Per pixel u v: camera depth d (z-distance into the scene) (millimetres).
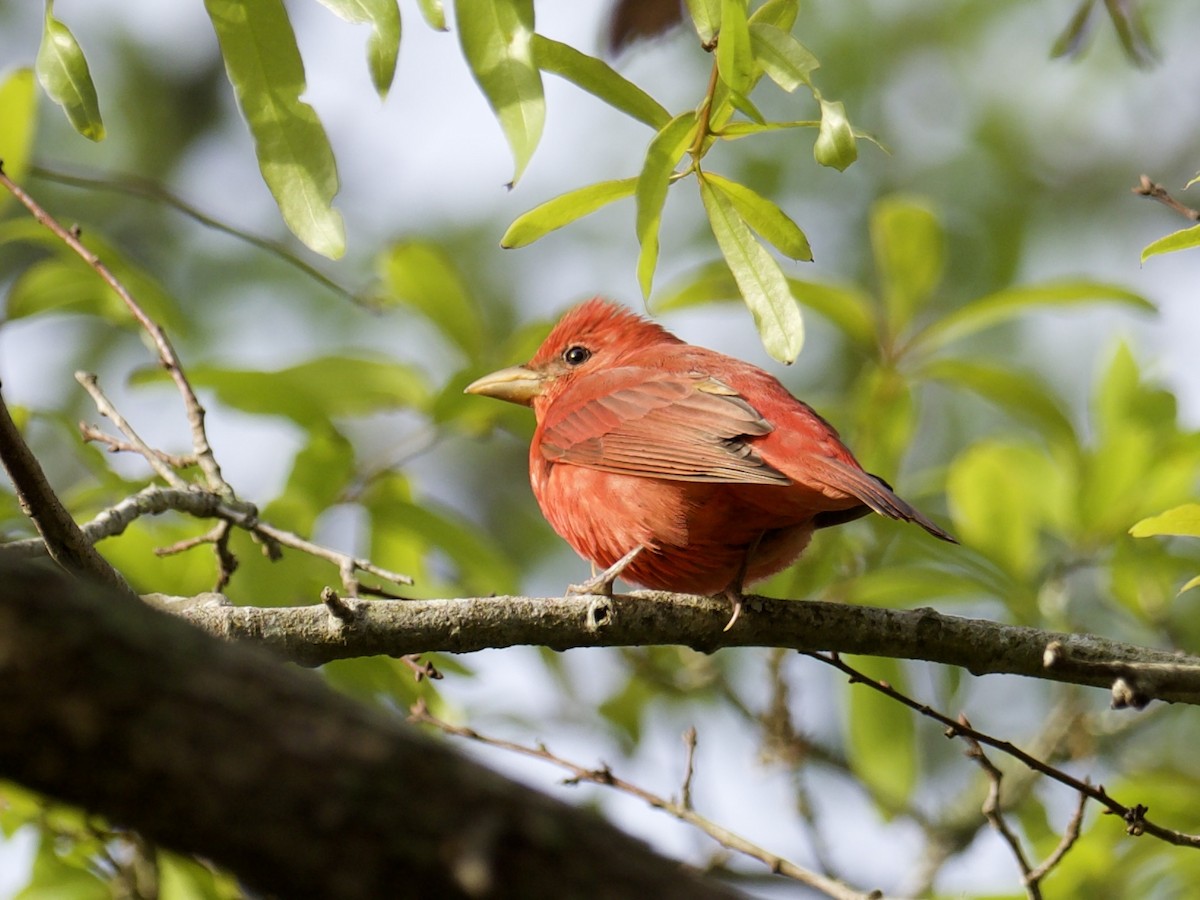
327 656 7602
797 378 16688
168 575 9852
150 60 18062
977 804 11891
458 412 11430
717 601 8195
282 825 3594
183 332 11422
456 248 17234
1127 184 17156
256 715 3646
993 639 7992
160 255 17141
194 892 8859
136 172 17578
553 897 3635
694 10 6621
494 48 6195
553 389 11367
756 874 11156
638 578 10125
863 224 16500
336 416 11898
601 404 10008
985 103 17281
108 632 3611
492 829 3656
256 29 6559
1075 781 7668
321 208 6629
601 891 3662
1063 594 11617
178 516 10172
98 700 3547
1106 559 11633
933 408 16234
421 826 3643
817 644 8180
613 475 9680
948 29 17250
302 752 3633
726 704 13305
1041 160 17281
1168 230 17016
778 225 6898
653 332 11586
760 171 16406
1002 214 16875
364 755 3666
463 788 3707
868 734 11422
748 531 9320
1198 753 13195
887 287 11859
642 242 6629
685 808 8844
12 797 8641
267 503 10258
